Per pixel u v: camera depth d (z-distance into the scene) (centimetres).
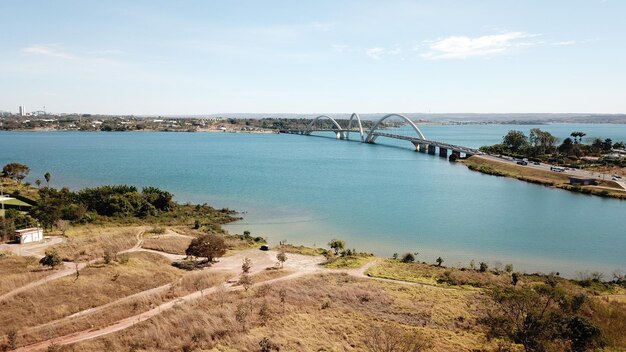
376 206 10425
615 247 7169
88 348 3256
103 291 4359
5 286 4231
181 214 9044
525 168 15688
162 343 3422
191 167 17712
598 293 4997
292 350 3306
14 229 6506
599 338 3428
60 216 7688
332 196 11675
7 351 3216
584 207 10300
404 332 3709
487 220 9019
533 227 8431
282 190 12525
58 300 4066
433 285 5203
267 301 4412
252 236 7688
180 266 5544
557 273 5900
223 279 5119
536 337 3466
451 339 3659
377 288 4981
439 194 12044
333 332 3734
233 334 3603
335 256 6400
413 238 7669
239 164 19075
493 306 4384
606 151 19675
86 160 19875
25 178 13988
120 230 7138
